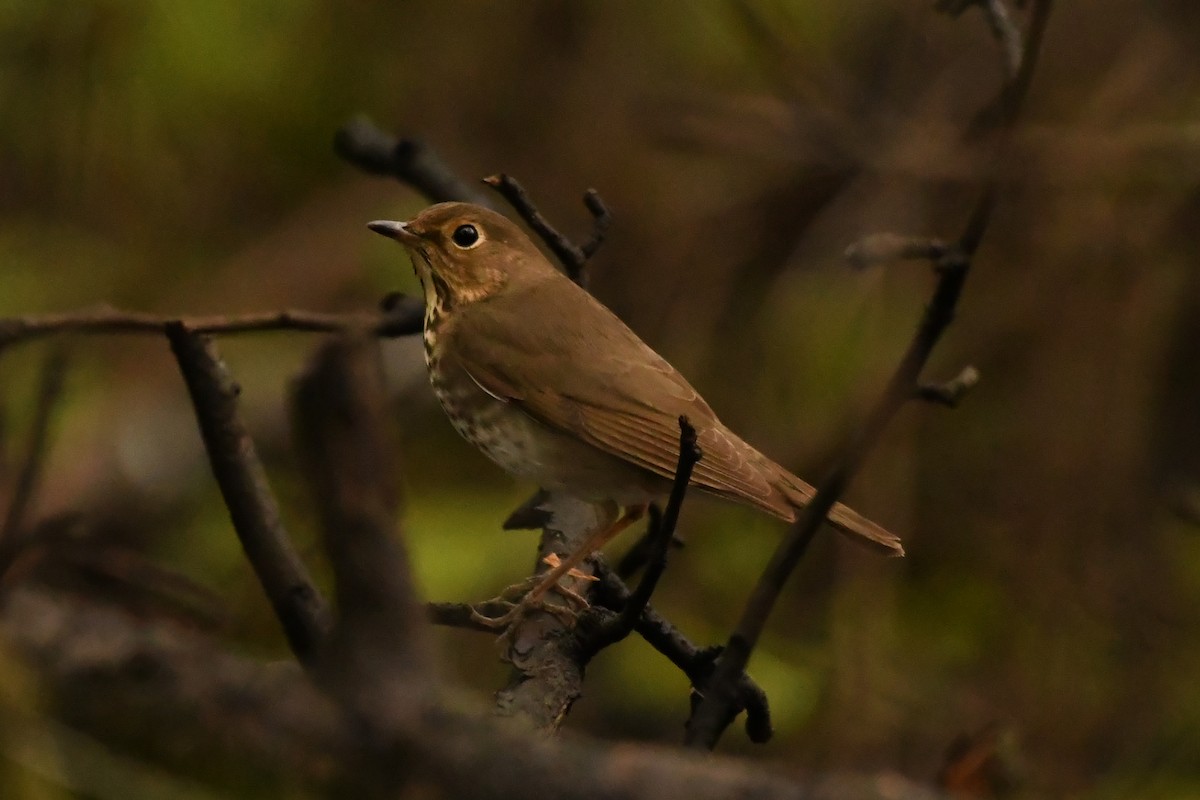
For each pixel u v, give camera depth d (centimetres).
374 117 1212
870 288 1180
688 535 1152
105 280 1158
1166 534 1184
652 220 1283
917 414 1148
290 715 279
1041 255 1218
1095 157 1045
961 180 1102
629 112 1273
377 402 304
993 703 1116
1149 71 1234
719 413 1210
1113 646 1152
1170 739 1102
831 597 1112
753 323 1240
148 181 1151
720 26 1276
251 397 1148
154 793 337
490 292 818
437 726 279
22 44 1067
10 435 879
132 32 1070
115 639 288
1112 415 1191
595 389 770
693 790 265
